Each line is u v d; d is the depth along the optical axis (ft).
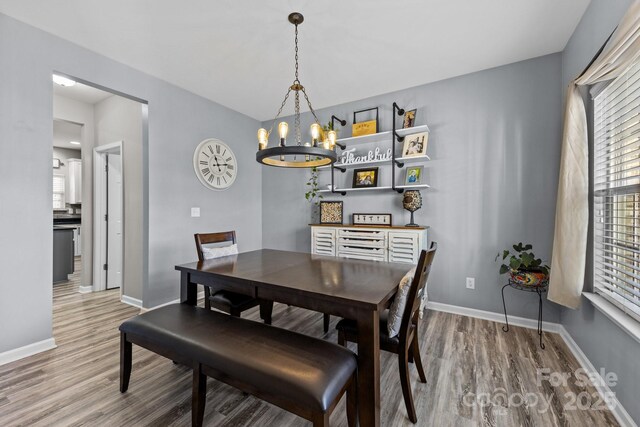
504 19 6.77
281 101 11.84
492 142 9.00
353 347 7.52
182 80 9.99
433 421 4.85
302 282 5.45
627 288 5.06
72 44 7.70
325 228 10.91
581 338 6.58
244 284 5.74
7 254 6.67
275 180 13.96
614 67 4.88
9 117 6.68
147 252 9.68
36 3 6.22
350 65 8.90
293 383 3.69
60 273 14.12
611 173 5.58
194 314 5.75
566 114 6.61
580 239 6.28
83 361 6.72
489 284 9.07
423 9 6.47
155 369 6.41
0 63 6.55
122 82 8.79
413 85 10.24
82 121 12.34
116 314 9.76
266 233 14.24
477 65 8.85
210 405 5.31
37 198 7.13
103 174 12.84
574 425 4.75
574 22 6.82
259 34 7.39
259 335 4.83
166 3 6.27
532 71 8.43
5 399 5.34
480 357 6.81
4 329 6.63
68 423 4.77
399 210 10.62
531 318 8.46
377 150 10.86
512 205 8.71
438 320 9.02
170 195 10.30
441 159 9.78
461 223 9.47
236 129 13.02
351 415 4.45
